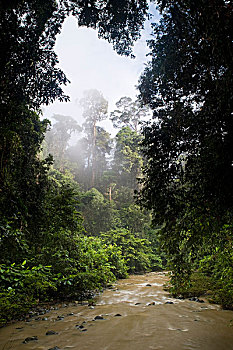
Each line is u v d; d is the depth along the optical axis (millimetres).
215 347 3090
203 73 3678
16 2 4258
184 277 4449
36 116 8703
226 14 2887
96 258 9516
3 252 5824
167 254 4602
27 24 4852
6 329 4238
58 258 7410
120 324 4332
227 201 3252
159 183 3832
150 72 4602
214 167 3240
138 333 3762
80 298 7297
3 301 4777
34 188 7684
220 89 3150
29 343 3447
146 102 4602
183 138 3678
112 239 17062
